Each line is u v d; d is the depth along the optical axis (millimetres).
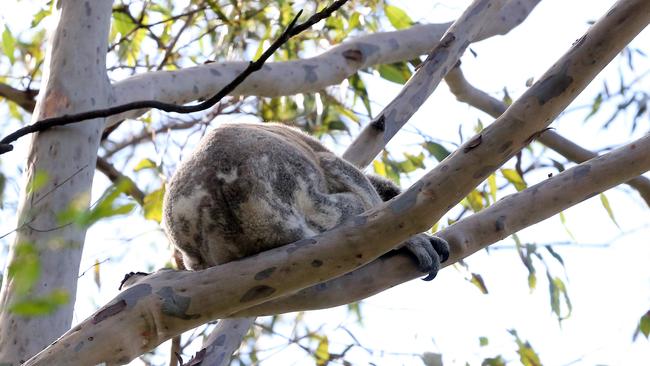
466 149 7172
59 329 8406
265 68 12047
